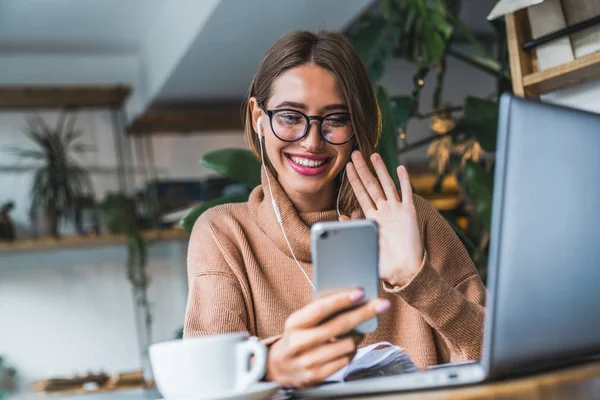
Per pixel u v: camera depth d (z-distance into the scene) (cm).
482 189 226
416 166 526
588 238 85
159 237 491
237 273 133
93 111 536
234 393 77
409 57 265
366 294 85
